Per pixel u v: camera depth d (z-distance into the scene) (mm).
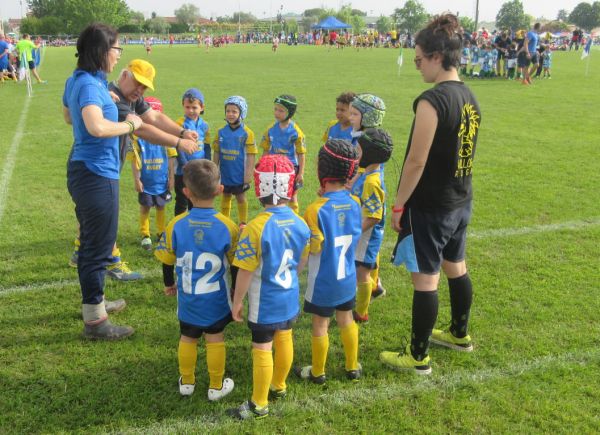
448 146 2994
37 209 6441
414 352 3350
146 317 4070
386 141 3436
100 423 2928
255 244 2762
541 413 2998
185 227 2945
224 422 2938
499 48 22359
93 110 3240
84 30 3336
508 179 7785
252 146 5625
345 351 3291
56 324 3930
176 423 2920
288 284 2910
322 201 3033
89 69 3371
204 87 18656
